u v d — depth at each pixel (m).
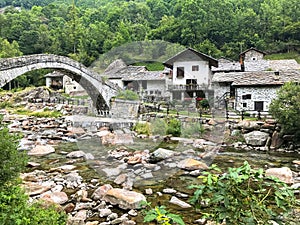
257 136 13.79
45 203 5.10
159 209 3.08
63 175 8.10
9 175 3.56
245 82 20.22
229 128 14.80
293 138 13.19
